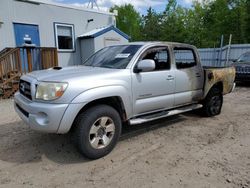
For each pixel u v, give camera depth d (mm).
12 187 2865
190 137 4496
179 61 4938
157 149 3941
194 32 40125
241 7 29672
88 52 12039
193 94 5227
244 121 5539
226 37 31969
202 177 3086
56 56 10086
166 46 4660
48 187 2867
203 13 39875
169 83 4562
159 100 4410
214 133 4719
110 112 3639
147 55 4293
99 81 3506
